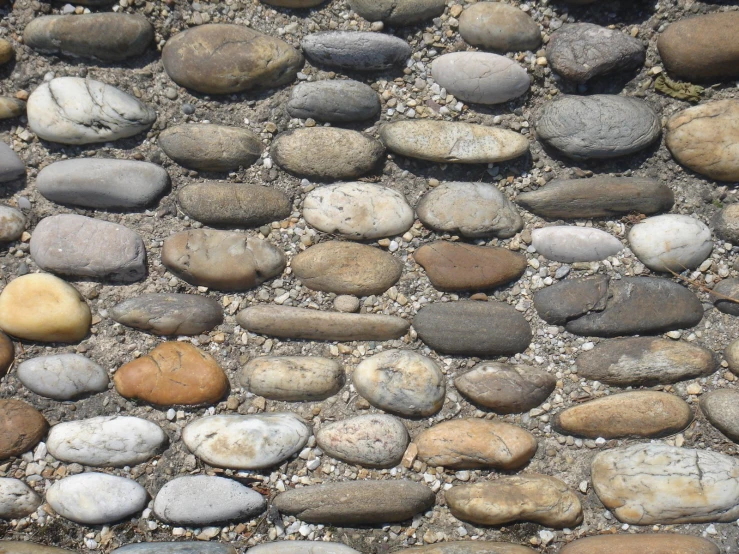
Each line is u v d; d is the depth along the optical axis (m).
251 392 1.01
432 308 1.01
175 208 1.03
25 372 0.99
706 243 1.02
